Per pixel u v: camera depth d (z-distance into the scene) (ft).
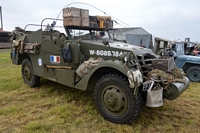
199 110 11.14
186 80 9.78
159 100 8.40
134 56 9.46
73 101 12.03
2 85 15.62
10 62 30.45
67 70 11.79
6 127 8.84
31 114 10.22
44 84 16.12
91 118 9.72
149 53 10.68
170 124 9.30
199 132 8.64
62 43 11.99
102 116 9.94
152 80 8.61
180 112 10.81
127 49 10.10
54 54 12.73
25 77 16.08
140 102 8.65
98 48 11.14
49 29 13.80
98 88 9.80
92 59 11.08
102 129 8.68
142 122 9.41
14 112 10.36
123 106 8.93
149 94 8.33
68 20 12.17
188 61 20.08
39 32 13.67
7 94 13.37
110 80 9.22
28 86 15.60
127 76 8.39
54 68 12.82
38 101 12.07
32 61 14.93
